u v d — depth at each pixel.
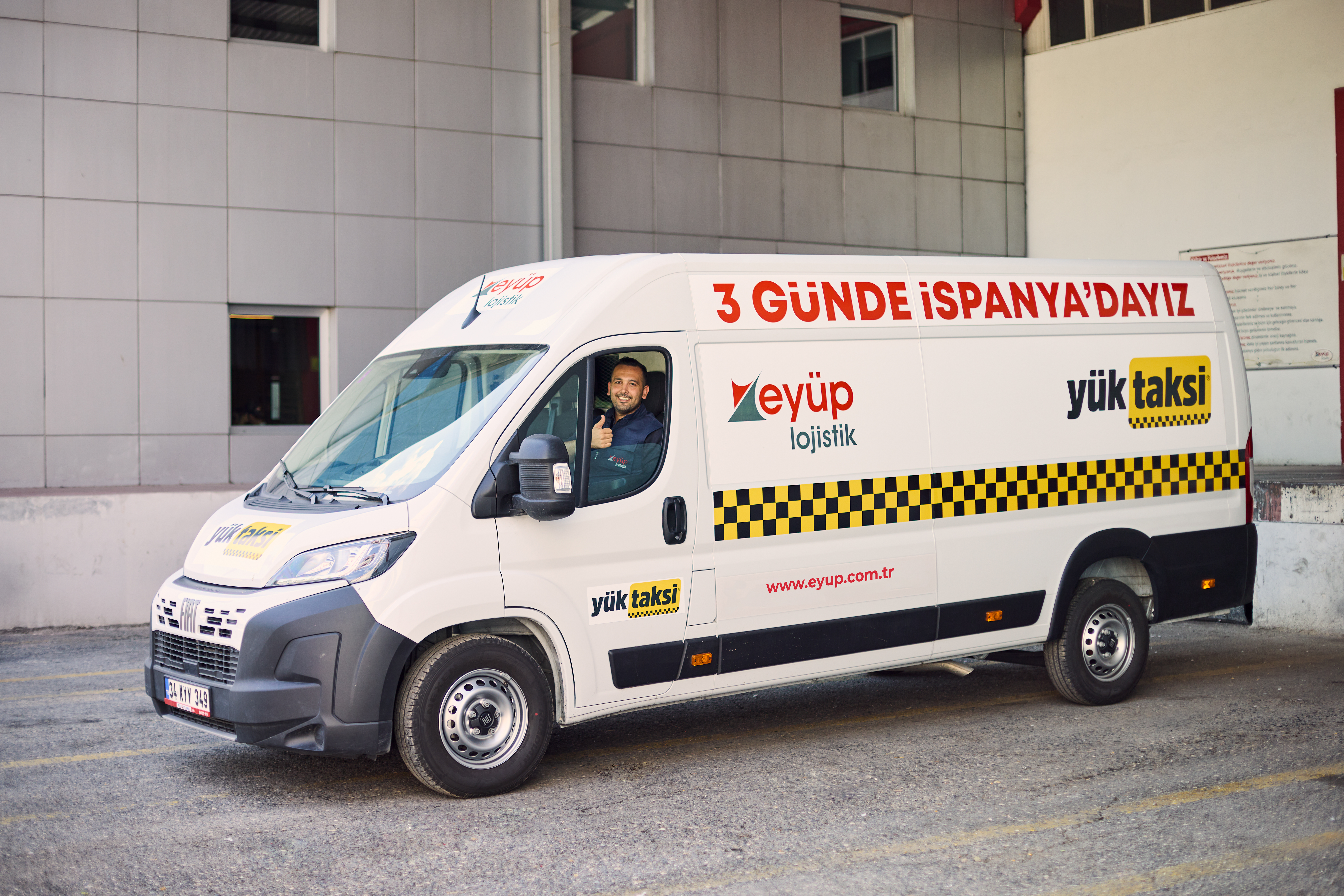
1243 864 4.63
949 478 6.77
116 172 12.15
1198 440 7.68
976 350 6.93
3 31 11.73
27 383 11.87
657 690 5.96
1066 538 7.15
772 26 15.42
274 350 13.02
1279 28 14.89
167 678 5.75
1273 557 10.23
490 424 5.62
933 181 16.61
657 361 6.05
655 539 5.91
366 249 13.20
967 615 6.81
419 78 13.40
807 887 4.46
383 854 4.86
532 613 5.62
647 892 4.43
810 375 6.41
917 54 16.48
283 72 12.80
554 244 13.87
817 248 15.74
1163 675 8.37
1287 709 7.20
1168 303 7.68
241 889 4.51
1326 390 14.63
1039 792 5.60
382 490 5.67
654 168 14.70
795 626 6.30
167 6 12.30
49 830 5.20
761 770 6.05
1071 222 16.86
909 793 5.62
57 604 10.68
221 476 12.63
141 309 12.27
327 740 5.27
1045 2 17.08
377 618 5.30
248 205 12.67
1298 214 14.83
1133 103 16.22
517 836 5.06
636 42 14.79
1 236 11.77
